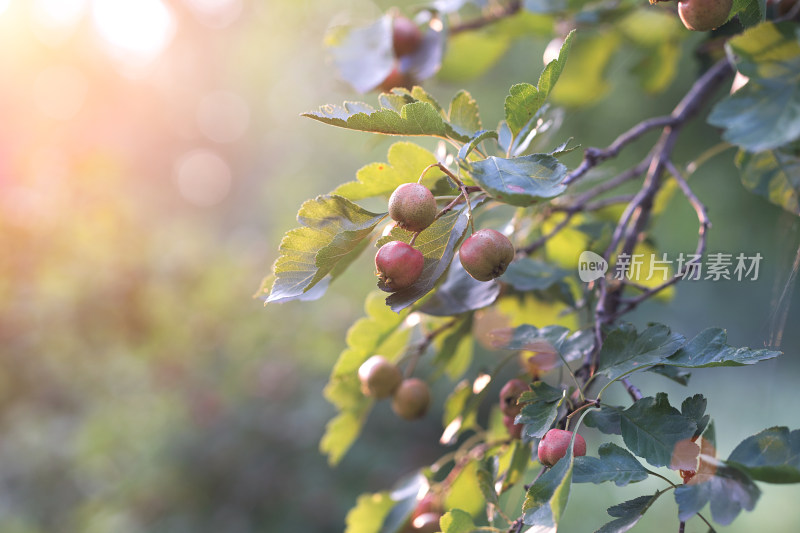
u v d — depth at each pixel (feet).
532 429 3.92
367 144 6.24
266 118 43.32
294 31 34.17
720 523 3.31
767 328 5.18
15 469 18.54
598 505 18.22
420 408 6.21
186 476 18.78
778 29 3.89
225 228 60.08
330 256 3.71
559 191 3.31
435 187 4.28
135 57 48.47
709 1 3.79
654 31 8.80
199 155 64.34
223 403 19.02
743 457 3.42
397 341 6.57
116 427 18.63
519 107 3.91
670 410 3.71
